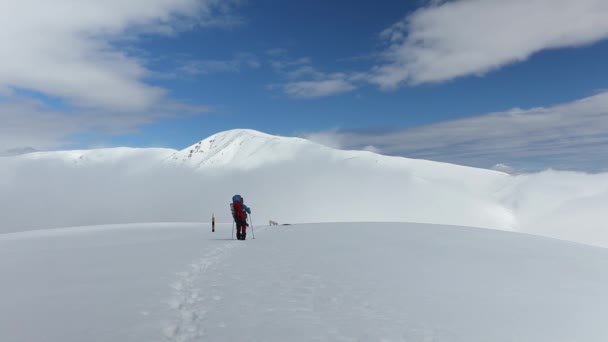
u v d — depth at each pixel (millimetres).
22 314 6129
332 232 21766
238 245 16000
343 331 5680
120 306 6551
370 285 8578
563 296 8172
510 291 8414
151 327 5559
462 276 9766
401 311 6746
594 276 10422
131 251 14023
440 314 6648
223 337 5316
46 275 9367
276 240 18000
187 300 7203
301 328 5742
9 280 8789
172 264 10828
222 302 7059
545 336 5824
